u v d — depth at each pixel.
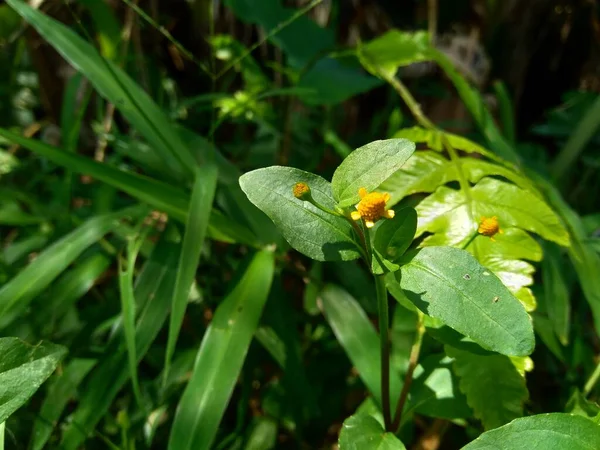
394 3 0.51
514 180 0.24
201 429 0.21
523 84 0.55
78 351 0.25
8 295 0.24
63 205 0.32
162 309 0.25
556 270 0.28
